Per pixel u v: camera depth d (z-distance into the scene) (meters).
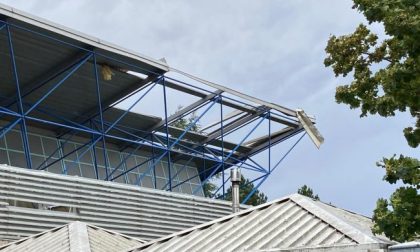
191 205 37.38
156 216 35.09
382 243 11.42
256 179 43.16
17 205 29.14
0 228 27.70
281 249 12.37
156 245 14.99
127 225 33.41
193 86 36.88
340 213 14.27
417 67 11.21
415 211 11.33
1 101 36.00
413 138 12.10
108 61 33.47
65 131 40.09
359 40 12.70
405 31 10.82
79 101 37.53
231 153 41.94
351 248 11.66
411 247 10.49
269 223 13.71
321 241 12.36
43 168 38.19
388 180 11.84
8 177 28.72
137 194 34.56
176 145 43.78
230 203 39.94
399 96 11.56
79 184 31.77
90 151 41.81
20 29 29.59
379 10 11.21
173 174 46.88
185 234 14.88
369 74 12.68
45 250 17.97
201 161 48.34
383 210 11.62
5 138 36.94
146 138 42.03
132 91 36.69
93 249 17.81
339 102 12.88
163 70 34.59
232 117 41.91
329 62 13.02
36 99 36.41
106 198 32.81
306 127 30.77
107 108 38.38
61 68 33.50
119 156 43.66
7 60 32.41
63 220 30.31
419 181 11.64
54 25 30.02
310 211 13.54
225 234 14.07
